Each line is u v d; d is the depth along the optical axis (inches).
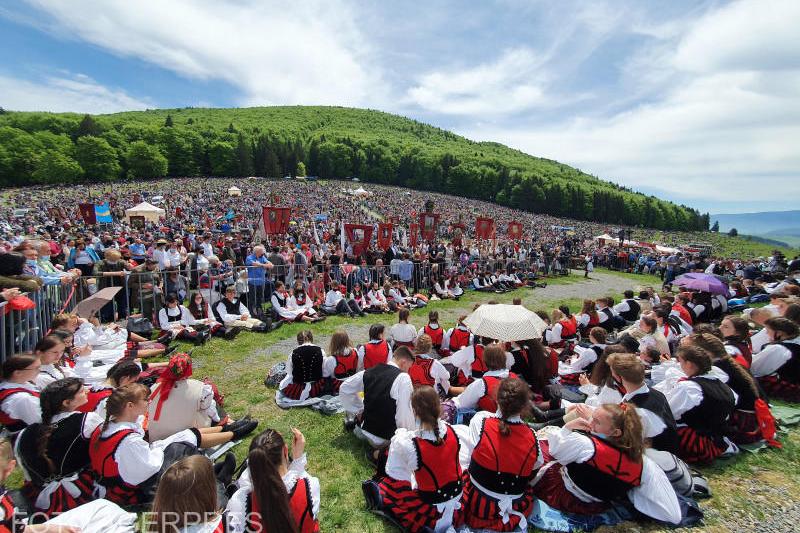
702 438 158.9
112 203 1916.8
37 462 124.4
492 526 123.4
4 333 193.3
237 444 173.5
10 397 137.9
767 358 224.1
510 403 126.0
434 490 121.6
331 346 222.5
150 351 274.7
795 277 555.2
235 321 349.4
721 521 133.1
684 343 193.8
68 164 3316.9
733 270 822.5
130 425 130.6
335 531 128.9
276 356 292.8
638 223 4963.1
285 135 5772.6
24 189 3004.4
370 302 469.1
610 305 370.0
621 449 126.8
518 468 123.8
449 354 284.7
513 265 754.2
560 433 132.4
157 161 3735.2
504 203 4598.9
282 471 102.3
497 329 209.2
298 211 1784.0
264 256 441.7
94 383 209.6
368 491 138.9
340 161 4734.3
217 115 7204.7
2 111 5334.6
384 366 175.2
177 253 445.7
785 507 140.4
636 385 150.2
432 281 582.9
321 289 463.2
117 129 4495.6
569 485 133.2
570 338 303.4
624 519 131.3
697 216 5984.3
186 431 152.9
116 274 340.5
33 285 214.2
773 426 176.6
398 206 2942.9
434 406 123.0
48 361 175.3
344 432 189.9
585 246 1619.1
